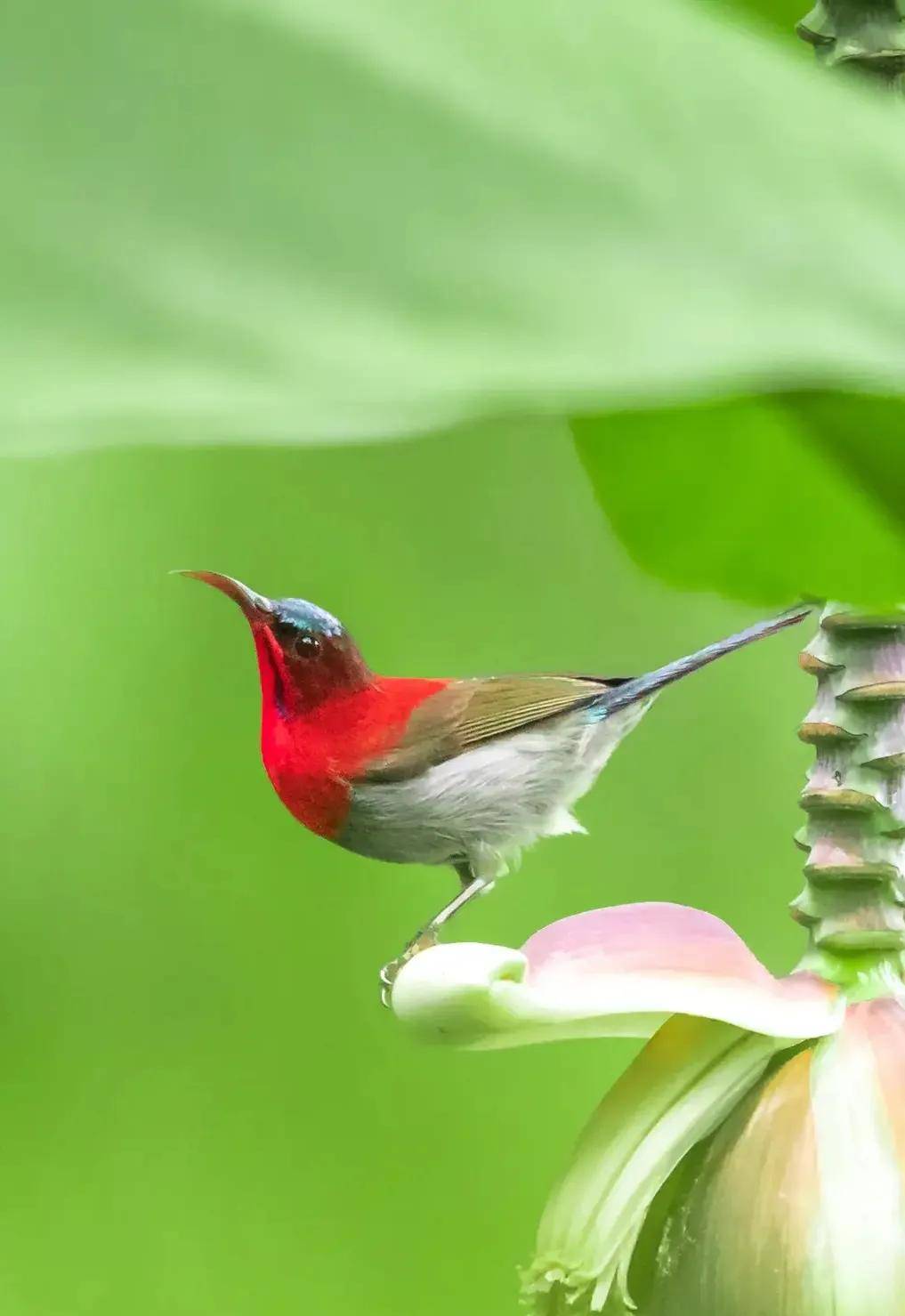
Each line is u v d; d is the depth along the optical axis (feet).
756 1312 7.98
